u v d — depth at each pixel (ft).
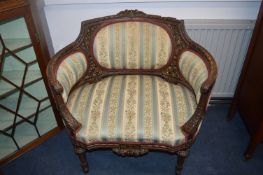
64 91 4.17
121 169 5.42
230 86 6.39
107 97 4.56
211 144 5.86
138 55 4.98
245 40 5.57
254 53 5.02
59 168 5.48
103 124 4.17
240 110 5.86
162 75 5.14
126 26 4.85
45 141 6.07
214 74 3.84
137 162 5.56
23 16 4.31
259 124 4.73
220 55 5.82
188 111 4.26
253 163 5.42
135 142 4.25
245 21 5.40
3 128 5.08
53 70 4.10
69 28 5.92
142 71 5.24
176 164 5.36
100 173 5.36
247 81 5.38
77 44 4.75
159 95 4.57
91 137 4.18
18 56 4.68
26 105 5.37
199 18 5.64
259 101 4.78
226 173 5.25
